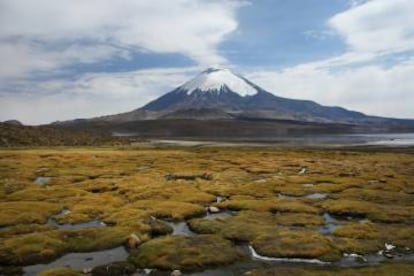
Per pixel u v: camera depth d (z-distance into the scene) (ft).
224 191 244.63
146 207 197.98
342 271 112.57
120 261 124.57
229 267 120.67
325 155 517.14
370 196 226.38
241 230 155.53
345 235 149.89
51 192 238.89
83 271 116.67
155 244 136.77
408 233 150.51
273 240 141.59
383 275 108.78
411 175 315.78
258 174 334.03
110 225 169.68
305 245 135.44
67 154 496.64
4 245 135.64
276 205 199.93
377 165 392.27
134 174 328.08
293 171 348.79
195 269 118.83
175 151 596.70
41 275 110.73
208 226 162.20
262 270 114.01
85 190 252.62
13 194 233.14
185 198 219.82
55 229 161.68
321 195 238.27
